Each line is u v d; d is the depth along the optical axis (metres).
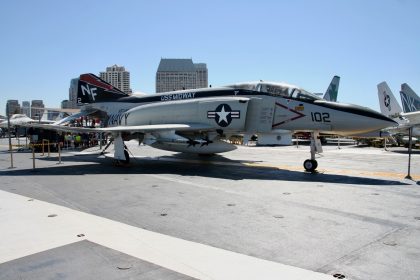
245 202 7.89
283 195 8.64
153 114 16.05
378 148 28.94
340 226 6.02
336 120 12.07
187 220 6.43
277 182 10.58
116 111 19.09
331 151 24.69
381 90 33.22
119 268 4.27
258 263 4.44
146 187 9.82
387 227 5.96
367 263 4.44
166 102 15.93
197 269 4.25
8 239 5.30
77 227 5.91
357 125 11.84
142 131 14.52
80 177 11.70
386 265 4.38
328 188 9.58
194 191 9.21
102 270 4.22
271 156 19.70
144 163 15.80
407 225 6.07
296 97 12.88
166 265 4.36
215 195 8.69
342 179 11.16
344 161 17.22
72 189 9.56
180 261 4.49
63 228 5.86
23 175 12.23
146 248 4.95
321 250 4.89
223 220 6.42
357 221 6.32
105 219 6.46
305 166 13.03
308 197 8.40
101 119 20.55
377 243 5.18
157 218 6.57
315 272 4.17
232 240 5.32
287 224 6.15
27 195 8.77
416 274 4.12
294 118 12.80
